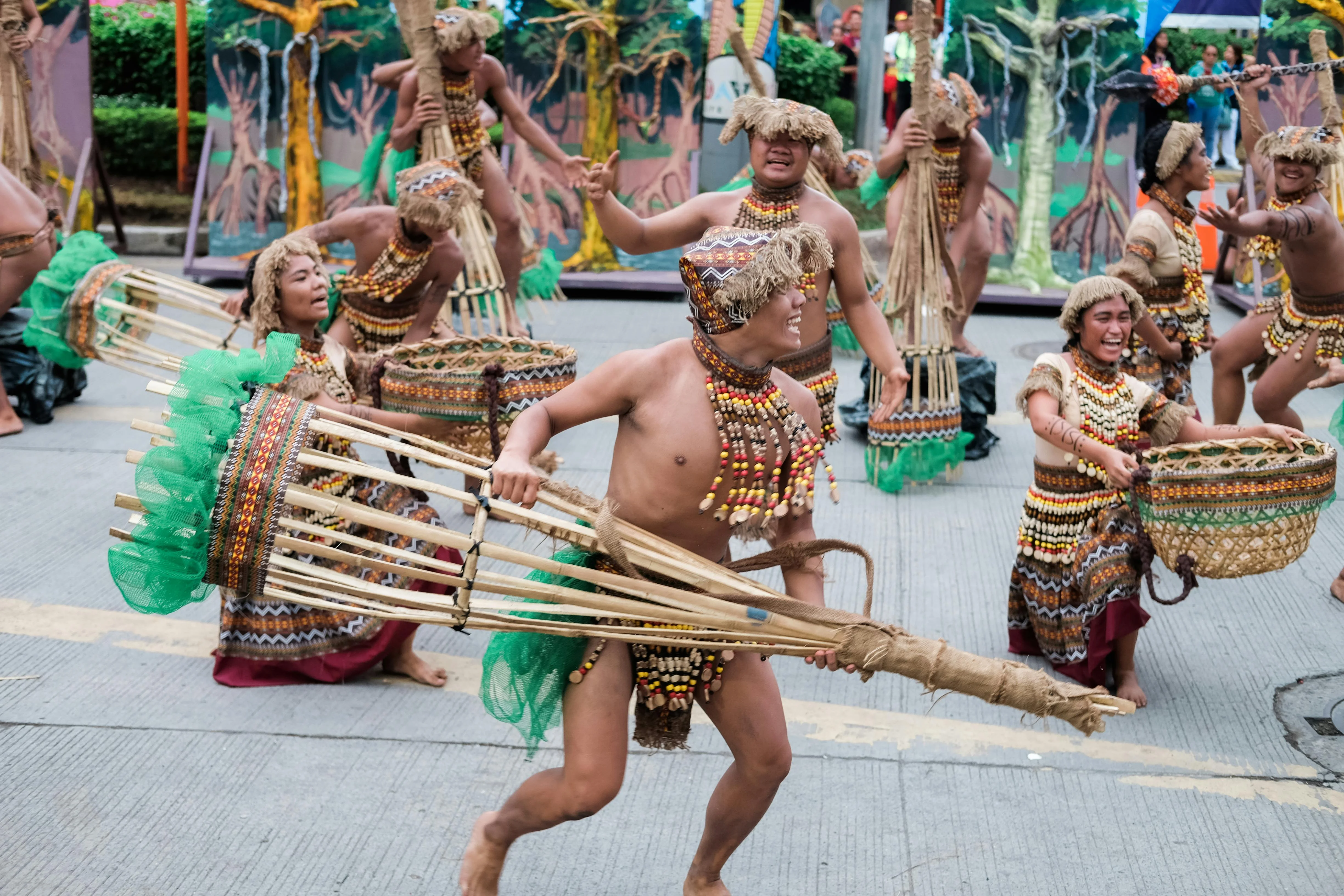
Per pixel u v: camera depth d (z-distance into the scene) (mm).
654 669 3031
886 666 2875
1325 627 5070
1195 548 4109
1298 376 5926
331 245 10844
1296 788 3922
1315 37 6852
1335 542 5973
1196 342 5918
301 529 2709
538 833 3605
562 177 10812
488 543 2744
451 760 3967
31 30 7922
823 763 4023
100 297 5609
